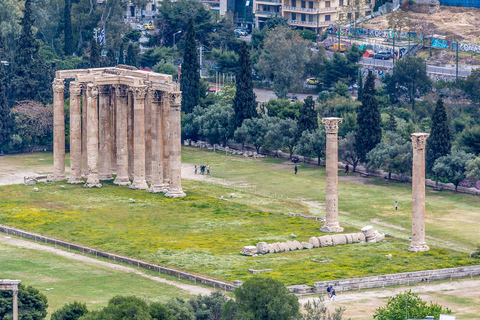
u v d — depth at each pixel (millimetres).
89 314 143875
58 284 175625
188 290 174500
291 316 147125
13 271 182625
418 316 148250
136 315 141250
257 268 185250
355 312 160875
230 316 149875
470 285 181750
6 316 145500
